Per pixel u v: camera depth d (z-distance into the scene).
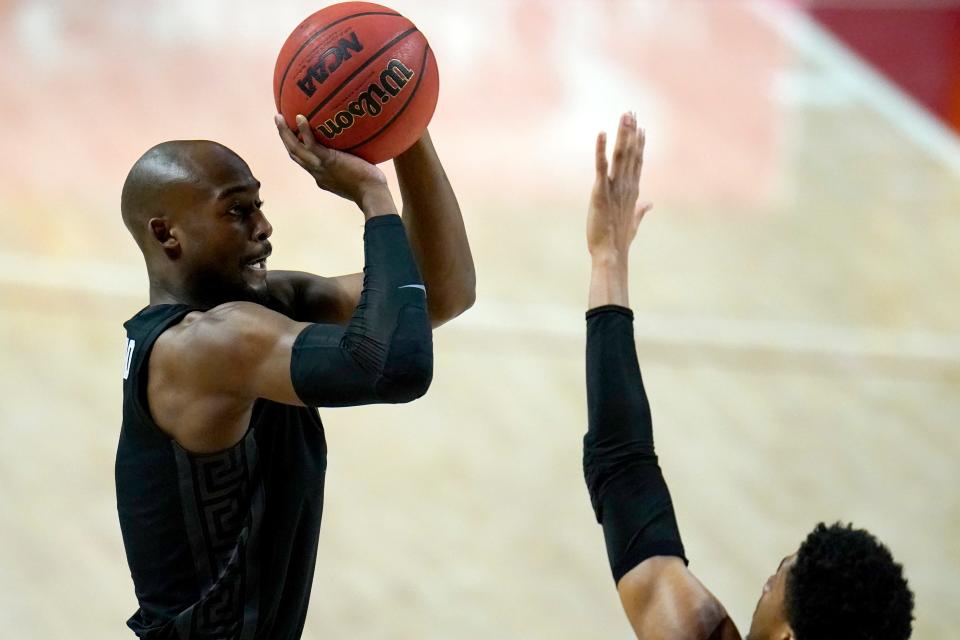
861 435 14.05
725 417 14.33
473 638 10.73
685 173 20.77
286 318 4.59
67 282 16.56
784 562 4.23
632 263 17.88
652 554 4.29
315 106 4.67
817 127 22.83
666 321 16.36
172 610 4.87
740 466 13.41
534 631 10.86
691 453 13.64
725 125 22.56
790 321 16.53
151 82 22.33
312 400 4.45
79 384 14.52
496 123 21.73
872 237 18.97
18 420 13.77
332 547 11.89
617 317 4.70
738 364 15.41
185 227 4.80
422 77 4.80
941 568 11.84
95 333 15.55
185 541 4.82
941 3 28.00
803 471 13.37
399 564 11.69
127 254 17.36
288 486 4.96
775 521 12.49
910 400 14.74
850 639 3.74
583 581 11.55
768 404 14.59
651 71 24.28
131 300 16.28
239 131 20.78
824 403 14.66
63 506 12.38
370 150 4.79
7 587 11.21
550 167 20.36
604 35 25.67
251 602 4.87
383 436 13.79
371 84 4.67
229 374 4.53
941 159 21.80
